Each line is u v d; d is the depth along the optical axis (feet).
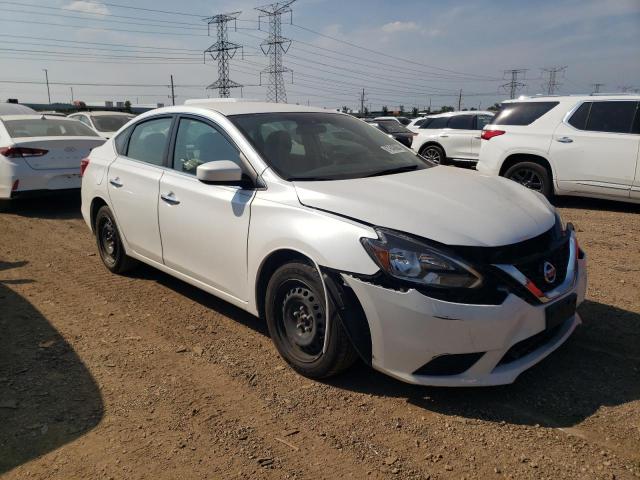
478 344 9.08
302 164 12.21
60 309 14.73
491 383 9.32
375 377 11.01
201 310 14.69
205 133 13.50
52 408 10.02
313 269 10.38
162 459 8.64
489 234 9.48
